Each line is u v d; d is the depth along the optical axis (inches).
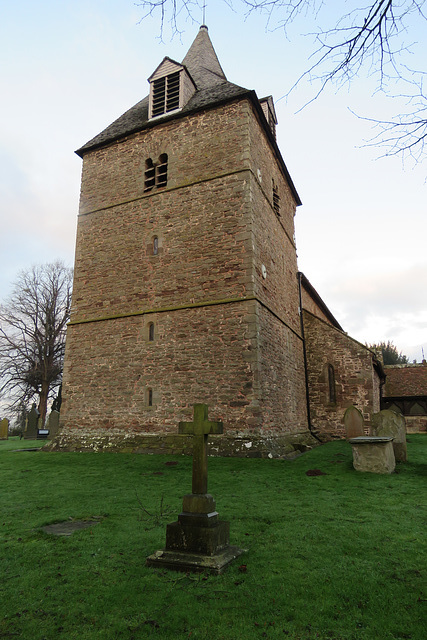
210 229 530.3
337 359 681.0
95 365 561.0
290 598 140.2
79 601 141.5
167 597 142.0
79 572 164.7
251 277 490.3
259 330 481.4
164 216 568.1
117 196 620.1
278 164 700.0
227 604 136.8
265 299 529.0
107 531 215.5
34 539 206.4
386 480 326.3
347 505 258.4
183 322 513.3
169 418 489.7
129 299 562.9
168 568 166.1
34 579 159.0
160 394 503.5
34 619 130.8
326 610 132.7
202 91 647.1
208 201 541.3
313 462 403.9
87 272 609.6
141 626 125.5
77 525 231.1
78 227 638.5
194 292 518.9
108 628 125.1
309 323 713.6
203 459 185.2
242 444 436.5
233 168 538.6
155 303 541.6
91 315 587.2
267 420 470.6
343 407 659.4
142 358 528.1
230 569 162.9
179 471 372.5
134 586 150.5
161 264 551.5
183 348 504.1
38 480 363.9
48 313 1325.0
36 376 1259.8
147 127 620.7
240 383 461.7
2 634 122.9
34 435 923.4
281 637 118.8
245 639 118.0
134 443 492.4
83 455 484.7
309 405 679.1
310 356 697.6
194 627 124.6
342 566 165.6
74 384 569.9
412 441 605.0
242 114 554.9
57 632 123.4
